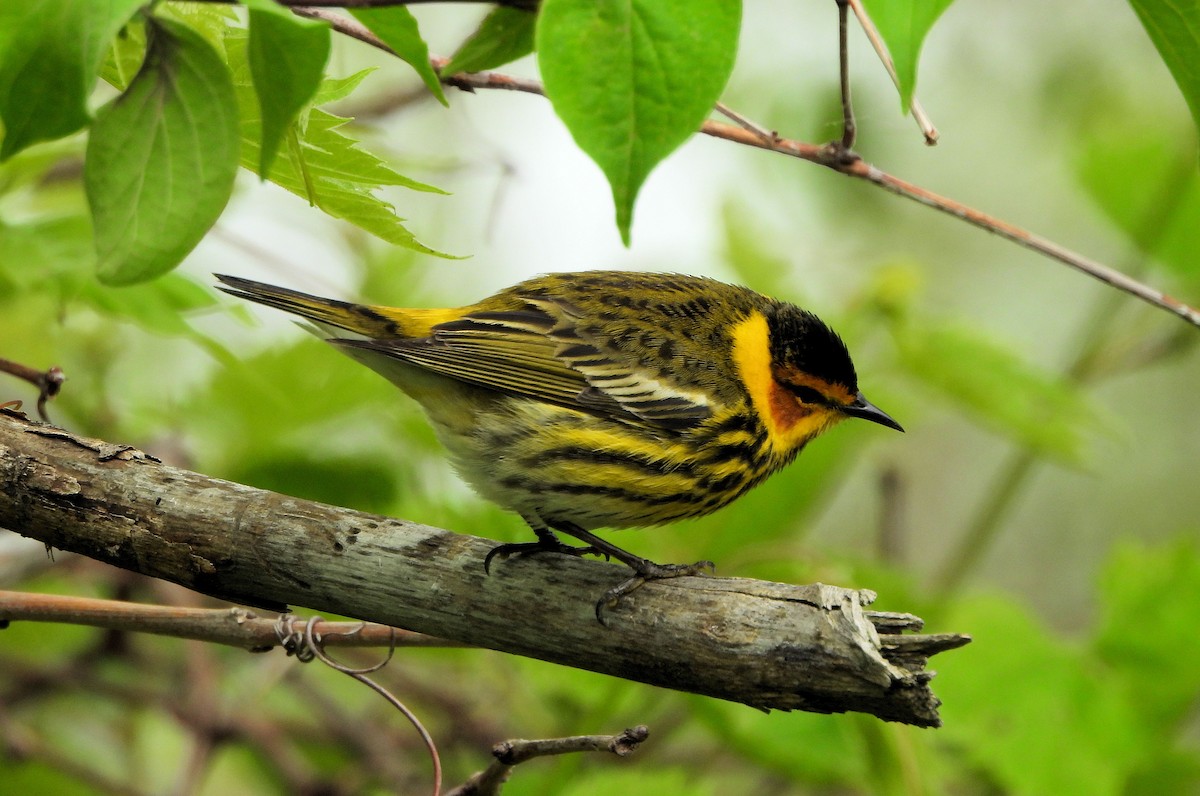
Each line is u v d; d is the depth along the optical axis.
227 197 5.27
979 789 12.93
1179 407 19.05
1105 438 14.09
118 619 7.38
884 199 17.16
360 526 6.83
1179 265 14.05
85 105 4.92
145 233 5.25
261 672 13.19
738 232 12.98
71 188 11.15
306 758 13.84
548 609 6.57
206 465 11.67
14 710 13.14
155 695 12.55
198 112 5.26
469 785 6.98
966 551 13.30
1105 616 12.35
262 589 6.79
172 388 12.51
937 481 18.89
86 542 6.71
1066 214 18.45
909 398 13.48
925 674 5.79
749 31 15.94
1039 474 18.94
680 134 5.08
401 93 12.68
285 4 5.66
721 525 12.21
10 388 11.74
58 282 8.98
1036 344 18.06
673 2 5.07
